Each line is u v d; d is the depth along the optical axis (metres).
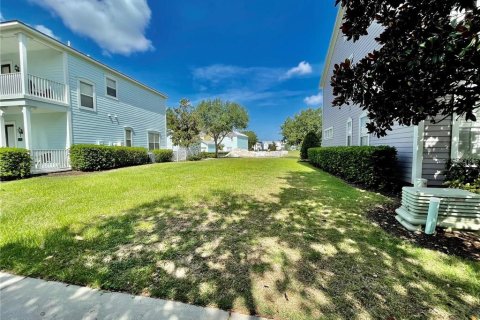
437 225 3.06
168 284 1.96
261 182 6.96
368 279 2.03
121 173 9.10
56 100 9.91
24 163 8.00
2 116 9.51
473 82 2.47
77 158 9.98
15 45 9.87
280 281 2.00
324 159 10.27
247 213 3.89
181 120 20.91
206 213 3.89
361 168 6.14
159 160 16.36
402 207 3.56
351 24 3.25
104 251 2.54
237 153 31.78
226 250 2.58
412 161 5.77
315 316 1.60
